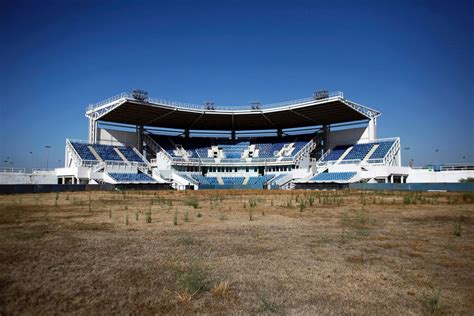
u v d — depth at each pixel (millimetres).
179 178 65125
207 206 23438
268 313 5031
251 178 71875
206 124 79875
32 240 10461
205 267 7434
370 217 16672
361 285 6281
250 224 14125
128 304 5387
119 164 62656
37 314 5016
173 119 73938
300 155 69938
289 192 47031
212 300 5539
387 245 9789
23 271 7133
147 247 9461
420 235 11445
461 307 5270
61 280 6555
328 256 8453
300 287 6160
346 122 74688
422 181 55438
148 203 26031
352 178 56250
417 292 5926
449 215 17484
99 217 16609
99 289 6066
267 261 7957
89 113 67000
